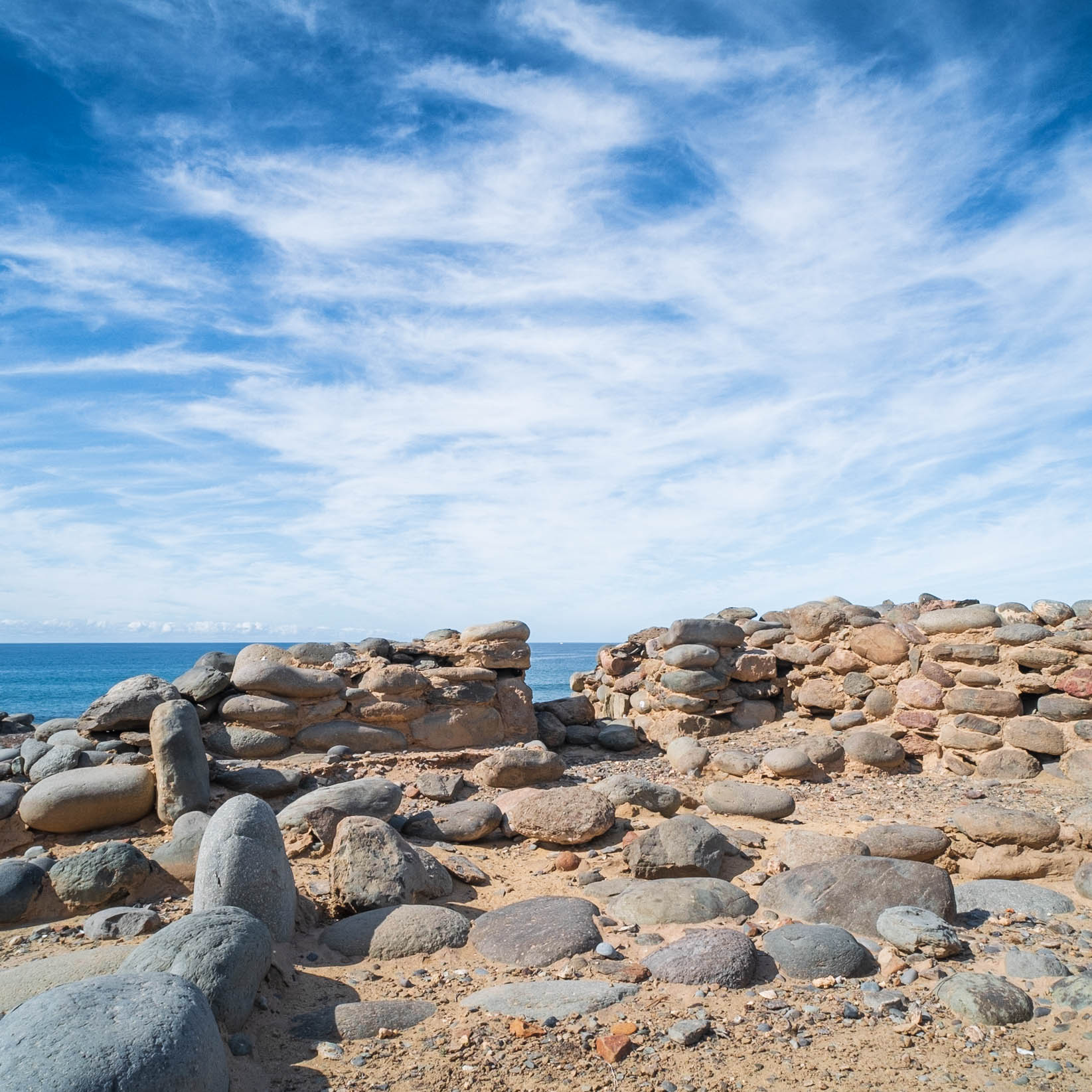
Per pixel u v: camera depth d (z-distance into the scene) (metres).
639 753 10.83
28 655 100.31
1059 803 7.95
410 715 9.76
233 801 5.23
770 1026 4.08
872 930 5.09
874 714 10.16
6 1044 2.97
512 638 10.82
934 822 7.13
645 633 12.61
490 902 5.79
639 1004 4.28
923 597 10.93
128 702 8.06
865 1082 3.62
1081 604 9.46
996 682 9.23
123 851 5.82
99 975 4.32
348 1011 4.15
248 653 9.84
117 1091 2.85
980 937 5.12
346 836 5.70
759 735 10.59
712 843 6.14
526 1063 3.77
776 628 11.62
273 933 4.88
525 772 8.48
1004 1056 3.81
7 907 5.47
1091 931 5.12
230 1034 3.84
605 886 5.91
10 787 7.13
